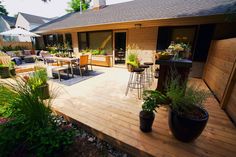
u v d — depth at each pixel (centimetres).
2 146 146
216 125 205
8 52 848
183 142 169
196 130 151
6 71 471
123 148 173
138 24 537
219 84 304
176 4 582
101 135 192
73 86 396
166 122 212
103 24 573
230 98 241
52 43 993
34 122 173
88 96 321
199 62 485
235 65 232
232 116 221
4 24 1722
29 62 852
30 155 152
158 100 194
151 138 176
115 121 217
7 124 167
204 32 458
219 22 428
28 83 203
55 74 532
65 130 179
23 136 161
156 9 588
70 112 246
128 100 298
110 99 304
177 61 245
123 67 677
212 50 413
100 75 527
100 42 730
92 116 232
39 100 192
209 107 264
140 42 597
